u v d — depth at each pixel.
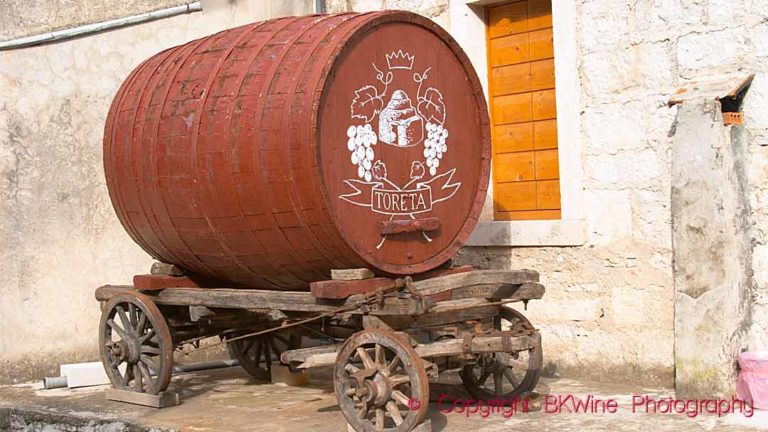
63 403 7.82
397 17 6.47
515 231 8.33
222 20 9.90
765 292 7.00
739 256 6.85
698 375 6.80
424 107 6.68
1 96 9.02
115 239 9.53
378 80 6.42
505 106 8.62
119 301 7.61
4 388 8.66
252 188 6.44
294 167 6.16
